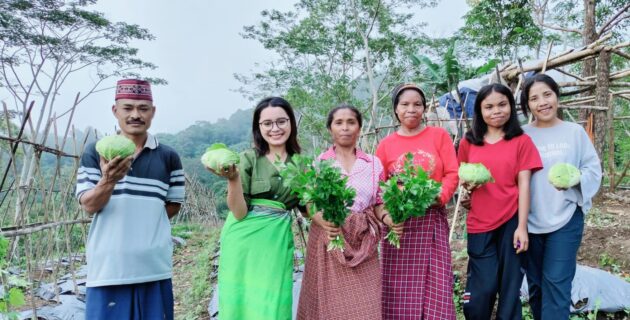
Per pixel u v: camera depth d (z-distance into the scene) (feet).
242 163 9.59
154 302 9.05
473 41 53.88
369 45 71.26
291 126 9.85
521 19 46.96
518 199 10.01
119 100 8.77
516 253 9.95
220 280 9.48
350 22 71.05
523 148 9.98
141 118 8.81
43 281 21.58
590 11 41.34
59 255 22.25
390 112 65.16
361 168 9.75
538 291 10.51
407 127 10.61
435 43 68.33
